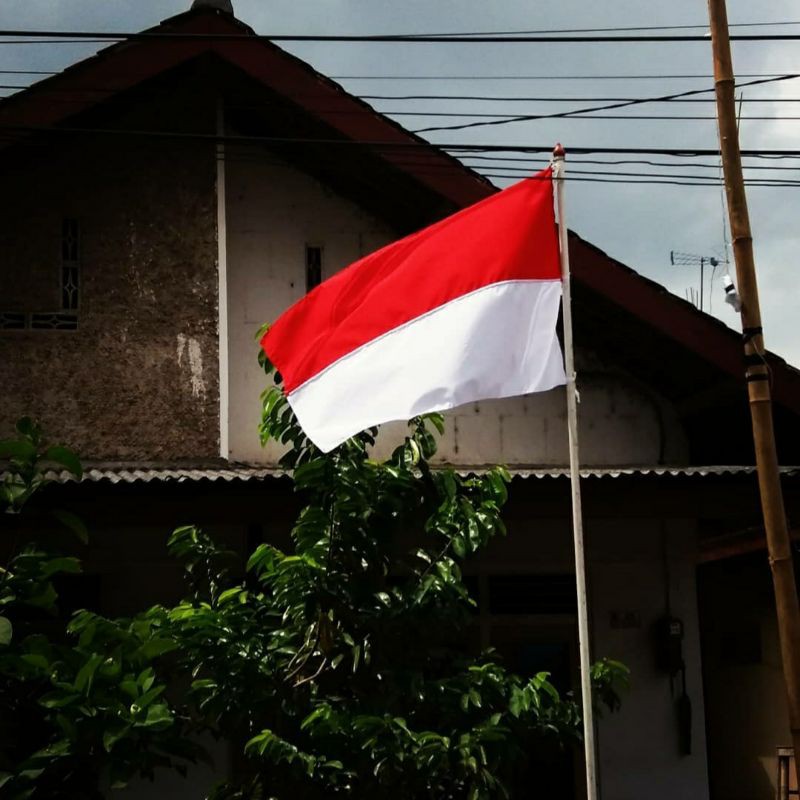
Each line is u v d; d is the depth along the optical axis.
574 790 11.44
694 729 11.52
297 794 7.42
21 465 7.71
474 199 11.36
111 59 11.37
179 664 7.72
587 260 11.12
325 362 7.50
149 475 10.12
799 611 7.80
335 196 12.48
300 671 7.71
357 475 7.67
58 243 12.03
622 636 11.67
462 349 7.18
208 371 11.96
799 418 11.19
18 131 11.28
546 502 10.44
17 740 8.39
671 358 11.66
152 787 10.87
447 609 7.68
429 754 6.99
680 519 11.74
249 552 10.56
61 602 11.20
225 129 12.45
